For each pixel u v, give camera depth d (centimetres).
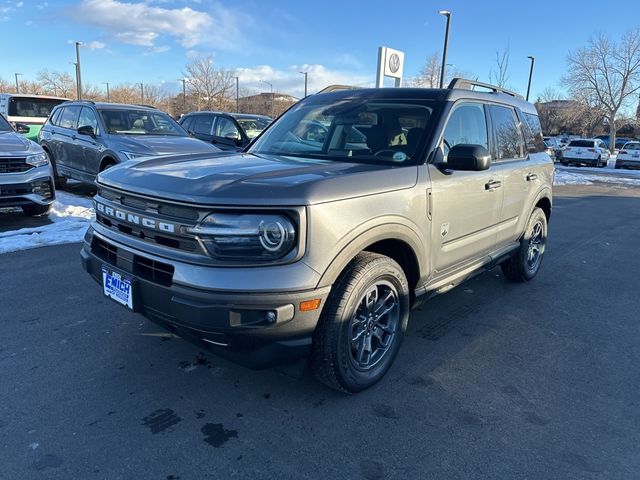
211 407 301
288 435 278
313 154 384
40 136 1101
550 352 397
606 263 688
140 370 340
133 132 914
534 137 557
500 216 461
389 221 306
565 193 1645
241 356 270
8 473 240
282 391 321
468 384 342
